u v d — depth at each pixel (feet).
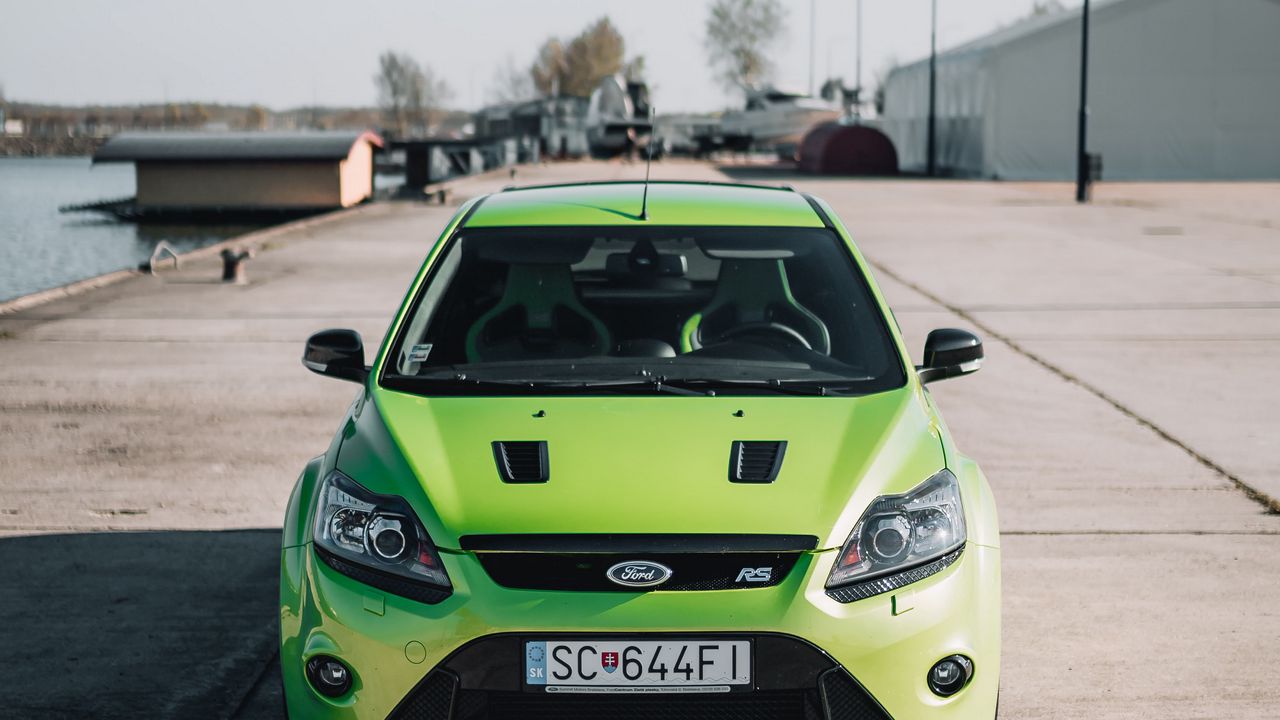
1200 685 13.93
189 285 50.67
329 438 25.54
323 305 44.57
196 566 17.81
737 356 13.38
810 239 14.70
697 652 9.93
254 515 20.30
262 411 27.99
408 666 9.99
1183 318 40.14
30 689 13.82
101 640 15.17
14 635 15.31
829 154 164.35
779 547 10.16
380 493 10.79
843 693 10.05
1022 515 20.20
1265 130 145.18
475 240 14.69
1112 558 18.13
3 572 17.54
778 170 178.81
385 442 11.47
